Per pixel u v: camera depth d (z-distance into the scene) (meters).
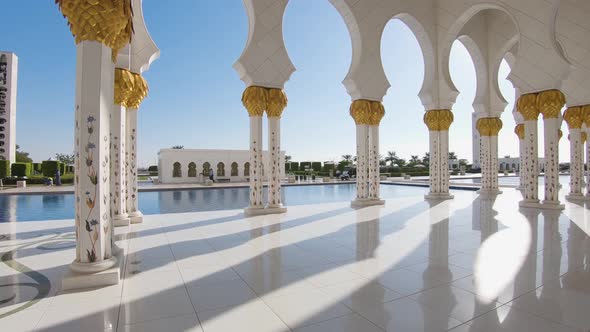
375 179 8.11
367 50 7.78
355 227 5.16
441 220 5.79
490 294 2.47
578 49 9.01
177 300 2.37
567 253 3.60
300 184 20.03
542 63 7.11
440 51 9.14
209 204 11.24
